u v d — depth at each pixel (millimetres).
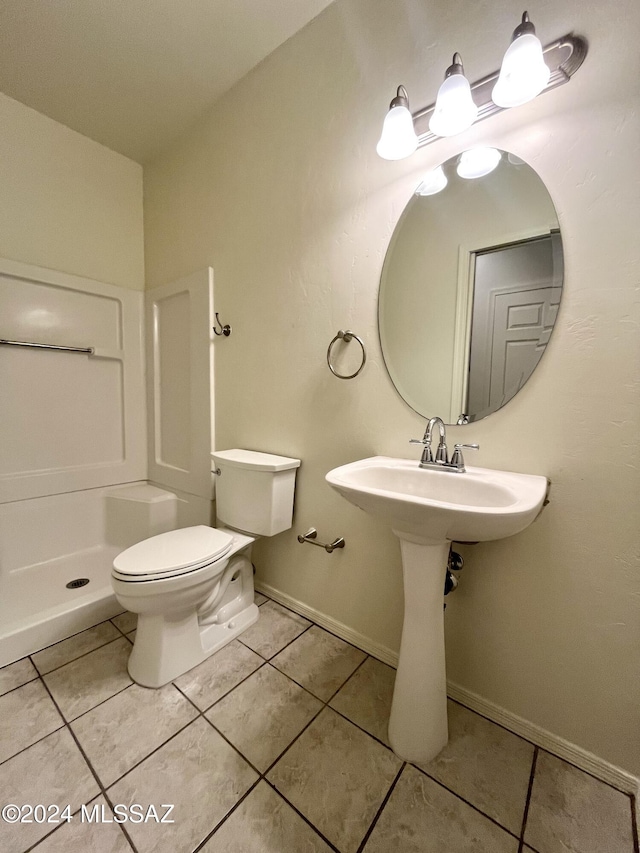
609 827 793
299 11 1273
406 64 1109
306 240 1388
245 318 1628
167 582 1088
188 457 1946
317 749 953
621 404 838
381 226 1199
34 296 1752
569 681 939
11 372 1699
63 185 1829
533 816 811
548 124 892
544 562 958
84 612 1423
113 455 2080
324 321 1362
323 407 1390
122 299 2059
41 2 1228
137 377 2148
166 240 2002
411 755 924
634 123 791
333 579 1417
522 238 951
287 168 1424
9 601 1494
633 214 801
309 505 1472
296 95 1373
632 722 864
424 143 1073
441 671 947
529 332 950
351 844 755
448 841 764
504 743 987
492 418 1021
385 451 1241
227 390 1737
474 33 984
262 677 1193
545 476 943
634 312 812
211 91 1609
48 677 1178
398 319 1188
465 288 1056
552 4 864
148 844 744
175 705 1078
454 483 970
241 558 1478
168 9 1256
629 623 858
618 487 853
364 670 1232
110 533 1999
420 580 913
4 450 1688
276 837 763
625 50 789
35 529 1778
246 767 903
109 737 970
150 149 1978
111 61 1454
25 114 1688
